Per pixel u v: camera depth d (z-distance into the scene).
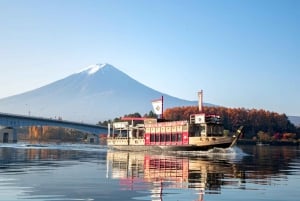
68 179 26.25
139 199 18.66
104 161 47.66
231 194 20.52
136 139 96.62
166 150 87.38
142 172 31.94
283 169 37.81
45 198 18.72
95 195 19.62
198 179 26.86
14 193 20.14
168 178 27.33
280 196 20.23
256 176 30.03
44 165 38.97
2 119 157.12
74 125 192.62
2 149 84.12
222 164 43.81
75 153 71.50
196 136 82.31
